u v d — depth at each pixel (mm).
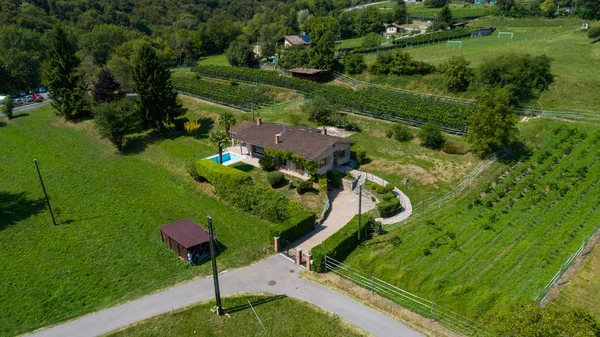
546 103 69438
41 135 76812
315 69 97562
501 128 53594
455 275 34781
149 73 71562
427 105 72250
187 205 51094
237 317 31094
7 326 32094
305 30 147000
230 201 50219
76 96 80500
